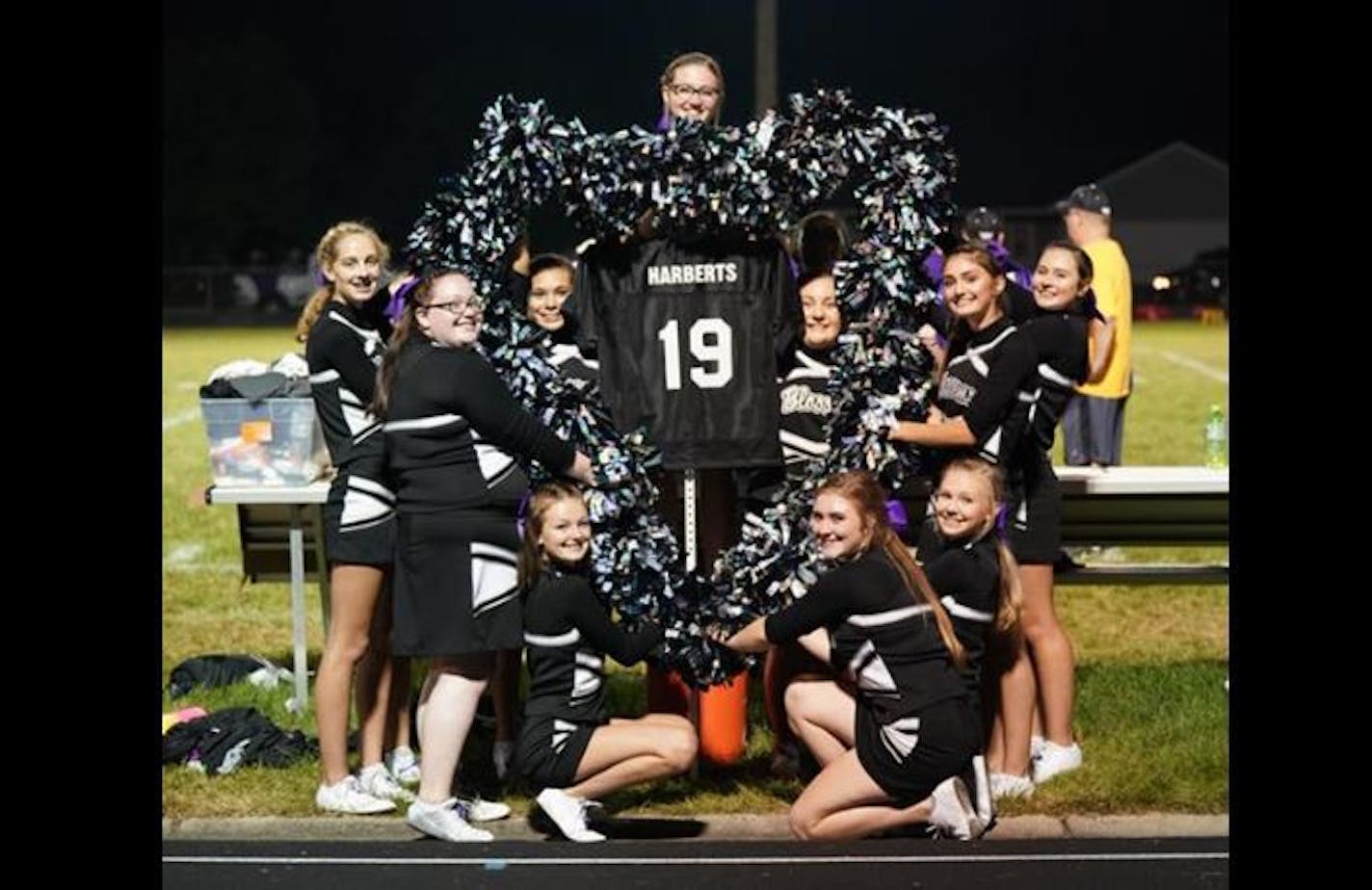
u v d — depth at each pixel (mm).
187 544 13273
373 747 7777
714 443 7871
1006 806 7535
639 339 7875
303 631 8938
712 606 7723
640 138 7656
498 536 7156
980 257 7656
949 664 7117
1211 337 35250
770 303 7898
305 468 8641
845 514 7109
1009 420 7707
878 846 7125
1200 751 8062
